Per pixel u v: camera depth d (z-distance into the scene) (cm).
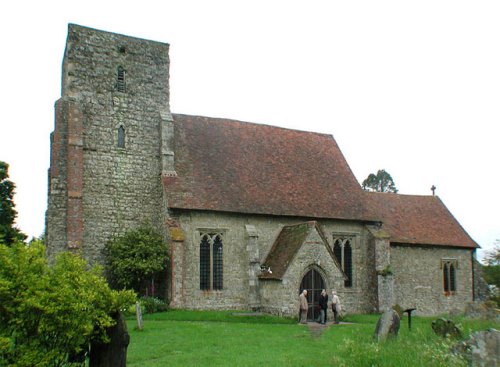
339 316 3319
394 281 4081
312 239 3347
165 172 3466
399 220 4388
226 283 3425
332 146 4475
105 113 3428
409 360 1463
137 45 3609
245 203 3544
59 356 1196
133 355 1825
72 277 1268
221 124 4034
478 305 2567
